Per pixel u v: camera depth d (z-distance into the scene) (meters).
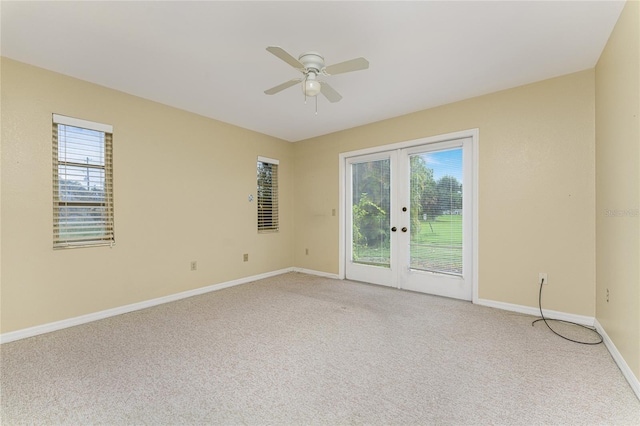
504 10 1.88
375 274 4.26
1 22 1.97
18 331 2.45
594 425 1.43
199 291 3.79
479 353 2.17
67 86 2.73
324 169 4.80
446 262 3.61
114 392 1.72
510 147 3.05
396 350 2.23
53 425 1.45
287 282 4.41
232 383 1.81
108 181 3.01
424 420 1.48
